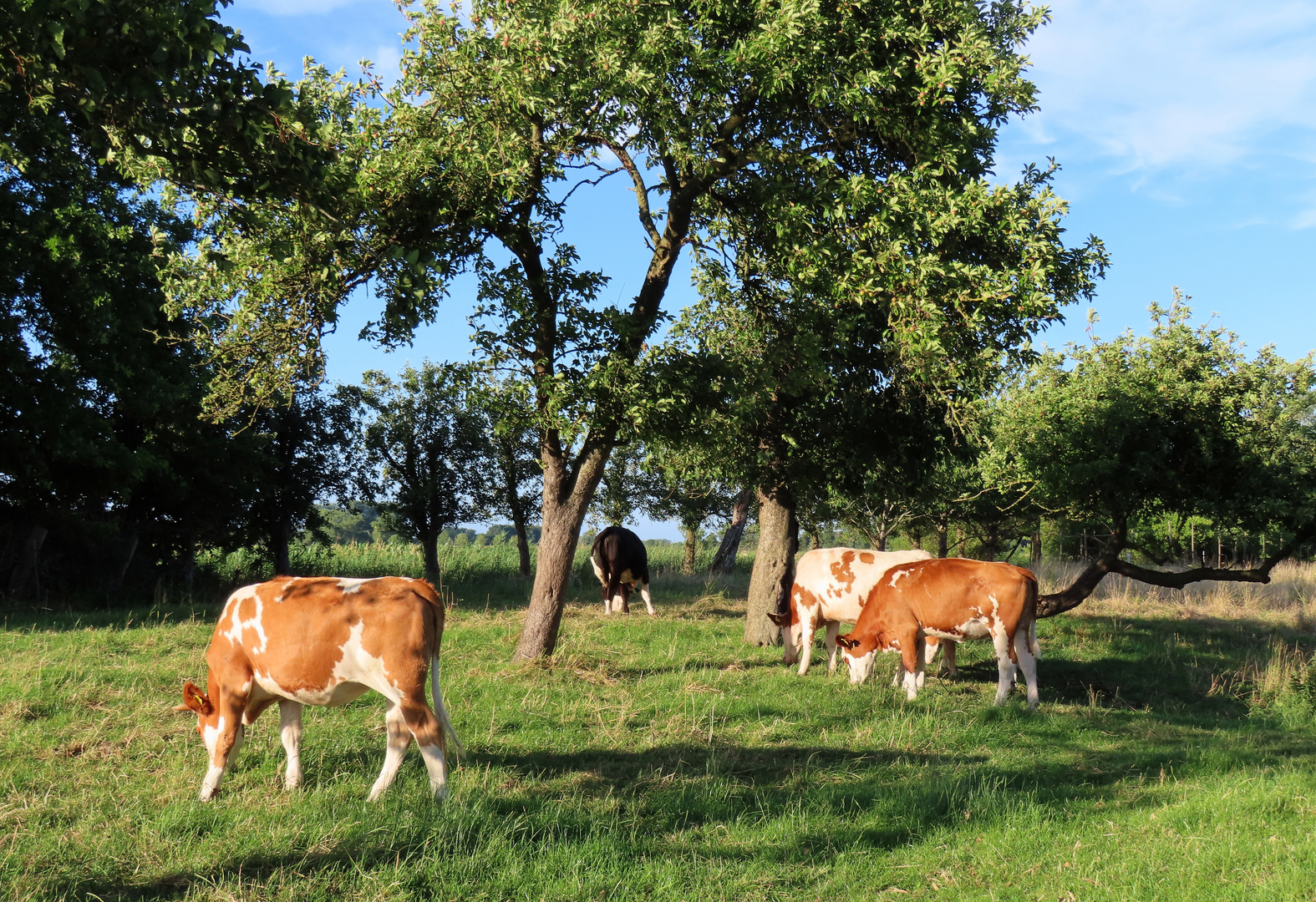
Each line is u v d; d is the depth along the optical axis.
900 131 10.53
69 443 17.41
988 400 11.88
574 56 9.12
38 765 6.66
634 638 13.69
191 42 5.71
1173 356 13.71
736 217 12.41
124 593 21.70
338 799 5.96
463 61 9.52
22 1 5.41
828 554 11.71
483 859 4.88
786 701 9.49
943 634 10.22
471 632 13.30
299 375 11.37
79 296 17.59
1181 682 12.02
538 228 10.98
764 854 5.15
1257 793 5.96
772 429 13.54
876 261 9.73
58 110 6.54
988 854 5.13
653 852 5.15
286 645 5.96
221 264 7.23
